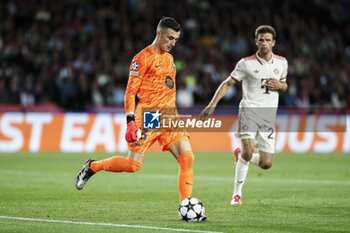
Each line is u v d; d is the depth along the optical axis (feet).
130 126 77.56
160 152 234.99
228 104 252.21
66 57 253.03
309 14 338.34
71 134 221.87
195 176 142.72
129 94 78.13
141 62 78.43
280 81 92.48
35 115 221.46
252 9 324.80
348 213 82.84
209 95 254.27
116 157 81.35
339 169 163.43
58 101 233.55
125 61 264.31
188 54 281.13
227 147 233.96
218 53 288.30
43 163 173.99
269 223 73.61
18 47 252.21
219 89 92.07
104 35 273.75
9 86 233.35
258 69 90.48
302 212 83.71
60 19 277.64
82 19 280.51
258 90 91.30
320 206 90.12
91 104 236.22
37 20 276.62
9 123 218.38
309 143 233.76
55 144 221.46
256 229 68.85
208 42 297.74
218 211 84.74
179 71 259.39
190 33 294.46
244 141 91.40
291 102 262.26
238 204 92.58
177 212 83.35
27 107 221.25
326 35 325.21
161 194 106.11
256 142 93.71
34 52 254.68
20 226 69.41
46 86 235.40
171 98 80.89
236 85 257.34
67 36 267.59
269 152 92.27
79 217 77.82
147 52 79.25
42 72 241.35
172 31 78.43
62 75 238.68
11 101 225.76
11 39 260.21
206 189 115.85
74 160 184.44
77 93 233.96
